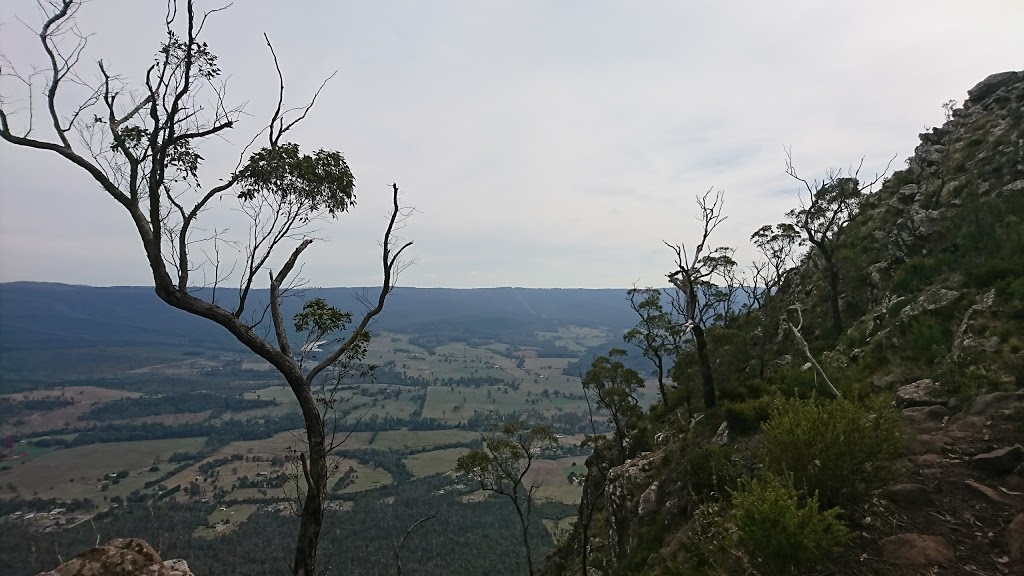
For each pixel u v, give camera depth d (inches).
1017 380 417.4
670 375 1366.9
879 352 733.9
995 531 268.5
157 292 370.3
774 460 333.4
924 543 270.2
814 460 314.7
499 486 1057.5
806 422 322.0
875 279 1144.8
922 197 1268.5
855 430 311.4
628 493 886.4
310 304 520.7
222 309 396.5
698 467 608.7
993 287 626.8
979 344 515.5
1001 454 317.7
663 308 1408.7
